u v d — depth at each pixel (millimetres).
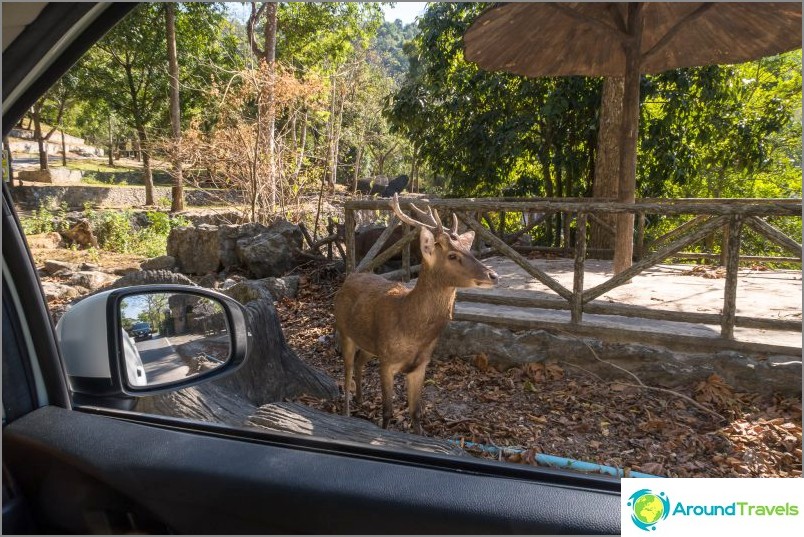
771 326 4828
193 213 18391
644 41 7668
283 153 13523
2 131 1201
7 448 1242
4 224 1287
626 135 6879
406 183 26406
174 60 19312
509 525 1020
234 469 1161
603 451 4020
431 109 13531
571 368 5352
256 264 9523
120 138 31297
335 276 9469
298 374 5258
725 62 7797
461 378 5418
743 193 13055
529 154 12672
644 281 7602
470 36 6914
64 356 1660
